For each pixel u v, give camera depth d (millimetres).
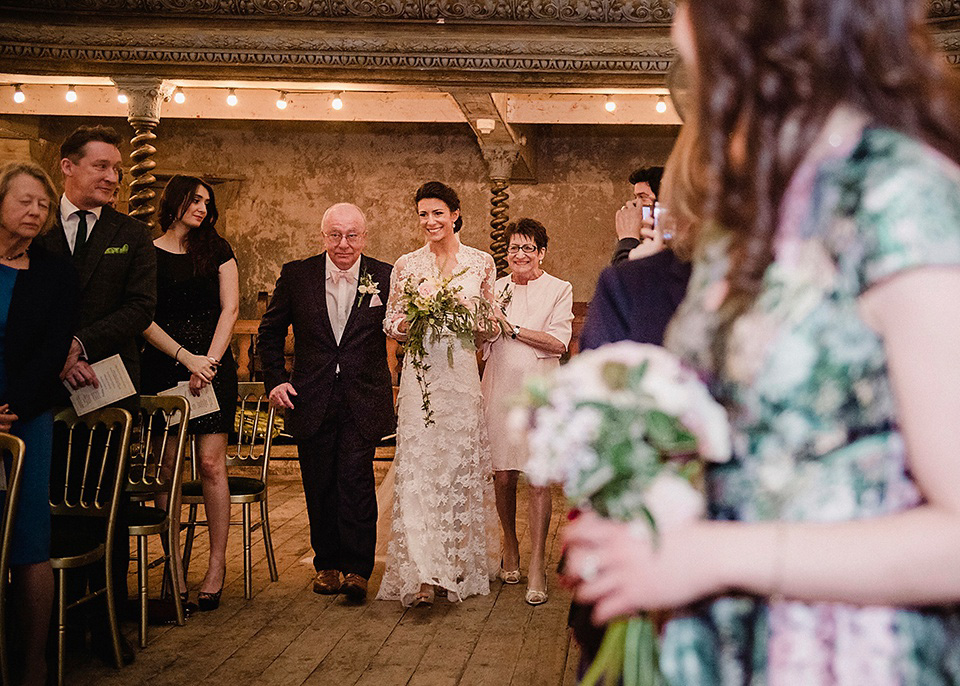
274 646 4082
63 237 4012
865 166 867
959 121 897
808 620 928
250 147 12117
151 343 4535
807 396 908
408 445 4664
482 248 11961
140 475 4355
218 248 4688
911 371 799
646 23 6938
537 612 4602
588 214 11938
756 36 914
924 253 798
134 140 7348
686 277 1200
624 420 907
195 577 5227
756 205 916
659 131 11812
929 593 790
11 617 3795
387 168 12062
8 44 6980
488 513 5129
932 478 789
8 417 3170
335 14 6992
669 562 868
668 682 998
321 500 4879
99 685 3580
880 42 898
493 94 8391
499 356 5055
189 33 7023
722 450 912
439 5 6922
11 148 11414
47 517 3340
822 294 883
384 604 4730
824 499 904
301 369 4816
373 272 4879
